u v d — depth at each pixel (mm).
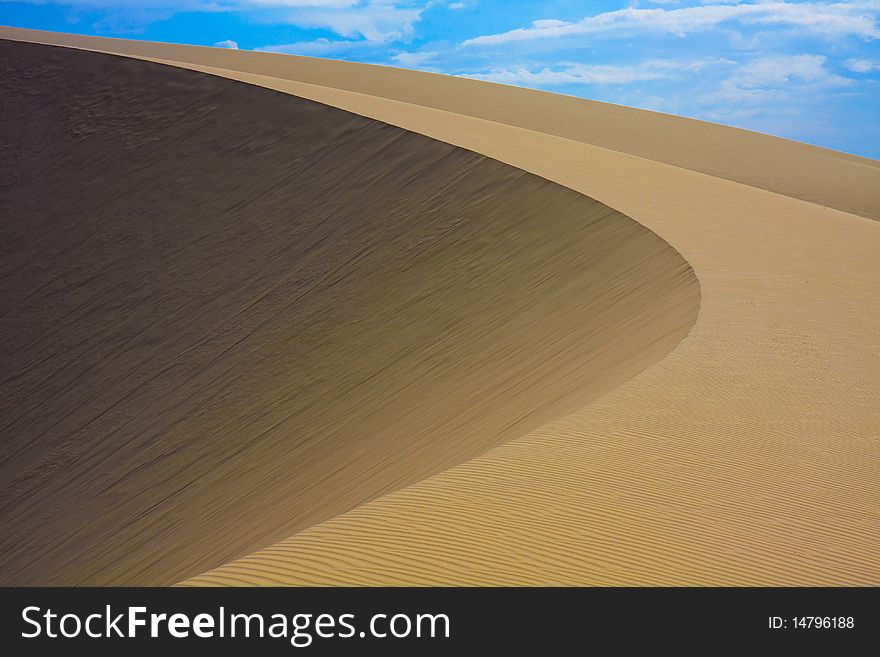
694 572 6660
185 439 19281
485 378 15984
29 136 37469
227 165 32281
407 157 28734
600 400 10719
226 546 12305
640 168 31938
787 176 55438
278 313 23344
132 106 37906
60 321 26594
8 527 18500
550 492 7941
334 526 7480
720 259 19156
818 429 9891
